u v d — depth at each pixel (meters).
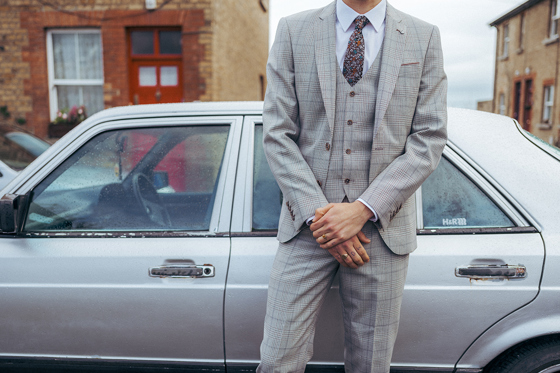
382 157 1.35
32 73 7.21
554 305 1.56
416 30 1.39
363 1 1.34
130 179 1.87
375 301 1.39
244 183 1.77
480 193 1.66
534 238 1.59
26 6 7.04
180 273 1.69
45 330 1.78
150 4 6.90
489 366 1.64
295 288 1.39
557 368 1.57
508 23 15.73
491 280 1.59
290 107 1.40
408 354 1.65
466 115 1.85
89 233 1.80
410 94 1.36
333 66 1.35
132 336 1.74
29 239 1.80
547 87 13.72
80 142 1.88
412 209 1.46
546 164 1.69
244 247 1.70
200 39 6.96
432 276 1.60
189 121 1.86
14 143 3.80
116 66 7.12
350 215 1.28
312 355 1.64
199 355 1.73
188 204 1.82
